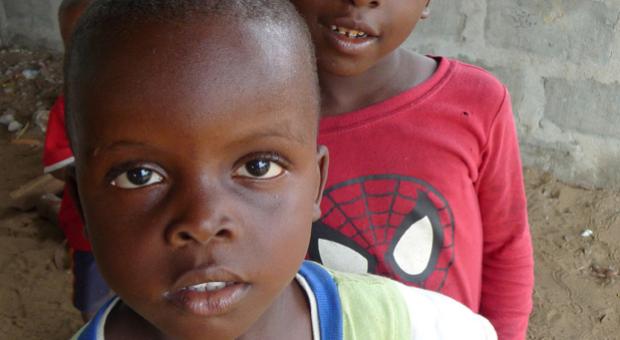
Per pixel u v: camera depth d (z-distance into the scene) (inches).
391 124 56.9
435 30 167.0
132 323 37.9
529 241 66.4
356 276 44.1
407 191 56.4
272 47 31.1
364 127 56.6
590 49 152.6
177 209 30.1
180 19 29.9
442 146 57.3
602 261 142.3
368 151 56.4
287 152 31.8
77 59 31.8
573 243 146.9
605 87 154.5
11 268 137.9
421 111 57.6
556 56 156.6
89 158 31.1
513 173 63.5
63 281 135.8
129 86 29.1
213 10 30.5
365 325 40.2
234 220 30.4
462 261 59.9
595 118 158.2
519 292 65.8
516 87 163.8
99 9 32.0
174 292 31.1
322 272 42.7
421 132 57.0
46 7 216.8
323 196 56.1
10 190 160.4
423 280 57.7
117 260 31.4
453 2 161.9
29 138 181.0
